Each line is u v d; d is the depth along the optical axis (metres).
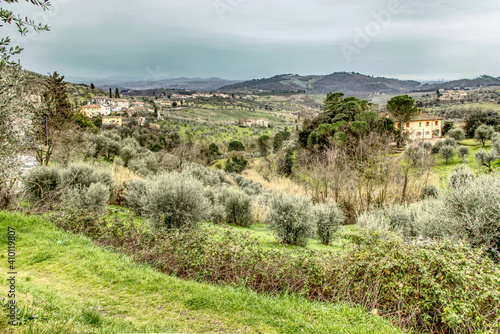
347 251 5.77
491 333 3.54
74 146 19.69
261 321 3.77
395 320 4.19
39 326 2.75
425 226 7.79
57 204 8.93
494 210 6.21
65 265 5.25
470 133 51.78
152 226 8.13
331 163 21.91
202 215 8.98
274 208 10.55
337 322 3.92
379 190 19.61
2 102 4.81
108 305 3.96
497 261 5.91
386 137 24.84
